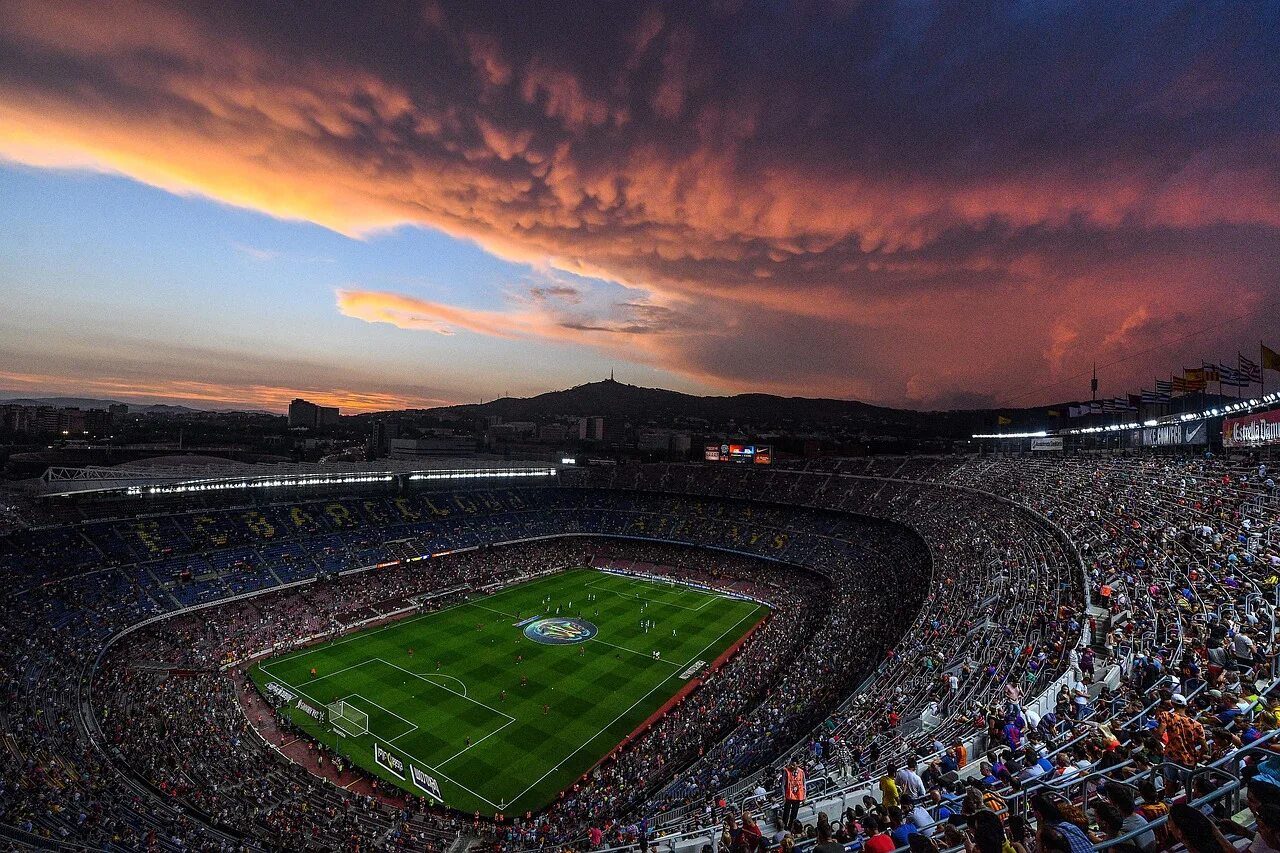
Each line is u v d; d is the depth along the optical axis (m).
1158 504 58.31
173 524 89.44
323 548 97.88
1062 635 34.94
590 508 137.25
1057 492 76.62
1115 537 51.41
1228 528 45.16
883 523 108.25
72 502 83.62
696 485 140.62
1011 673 33.91
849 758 28.67
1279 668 18.64
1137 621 32.75
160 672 63.44
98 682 58.19
